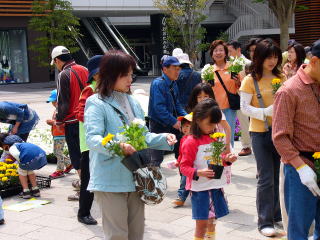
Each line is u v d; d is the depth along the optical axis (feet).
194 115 13.58
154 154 11.61
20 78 101.55
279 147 11.92
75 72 19.62
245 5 115.65
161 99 19.85
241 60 21.57
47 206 20.26
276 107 12.00
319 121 11.82
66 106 19.36
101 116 11.70
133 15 114.83
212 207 13.85
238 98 21.85
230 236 16.10
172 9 98.78
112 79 11.76
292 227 12.24
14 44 100.12
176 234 16.51
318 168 11.56
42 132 37.09
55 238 16.48
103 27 113.60
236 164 26.17
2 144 22.67
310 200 12.04
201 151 13.61
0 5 95.76
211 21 121.08
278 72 16.55
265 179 16.11
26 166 20.99
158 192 11.43
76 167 19.71
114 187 11.51
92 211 19.26
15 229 17.49
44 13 89.81
